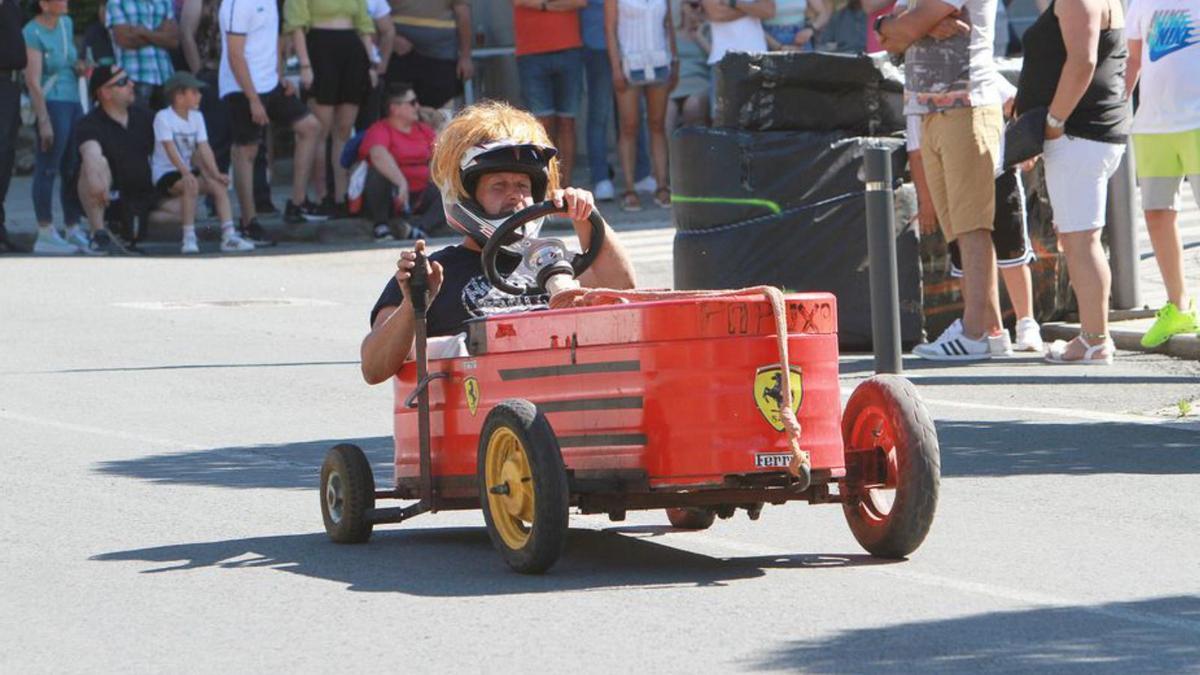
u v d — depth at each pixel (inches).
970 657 408.8
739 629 436.1
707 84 1615.4
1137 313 1001.5
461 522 604.4
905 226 975.0
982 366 906.7
